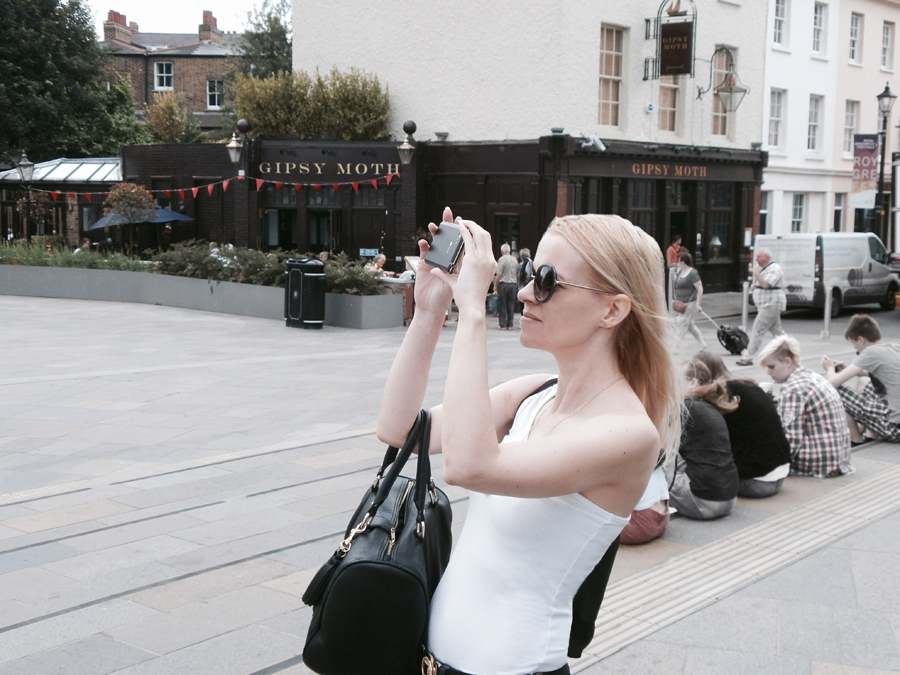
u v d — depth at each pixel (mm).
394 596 1645
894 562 4719
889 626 3930
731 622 3973
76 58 31359
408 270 17453
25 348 13406
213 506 5633
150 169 24781
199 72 39688
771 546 4973
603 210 20891
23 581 4391
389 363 12141
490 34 20281
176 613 4023
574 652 1758
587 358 1679
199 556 4738
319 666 1709
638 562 4719
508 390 1904
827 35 27250
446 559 1873
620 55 20922
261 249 22766
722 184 24281
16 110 30234
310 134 22609
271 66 34594
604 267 1612
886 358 7520
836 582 4441
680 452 5410
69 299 21766
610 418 1580
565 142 19281
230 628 3871
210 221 24156
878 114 30016
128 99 34500
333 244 22250
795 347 6594
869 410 7535
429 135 21594
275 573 4504
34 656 3607
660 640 3785
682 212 23156
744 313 14914
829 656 3646
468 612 1630
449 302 1871
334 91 21984
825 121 27812
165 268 20656
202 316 18188
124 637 3783
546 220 19797
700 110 23094
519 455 1510
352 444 7371
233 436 7750
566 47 19375
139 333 15398
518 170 20016
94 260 22047
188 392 9875
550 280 1620
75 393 9781
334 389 10078
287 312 16453
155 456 7051
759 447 5789
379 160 21406
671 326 1705
